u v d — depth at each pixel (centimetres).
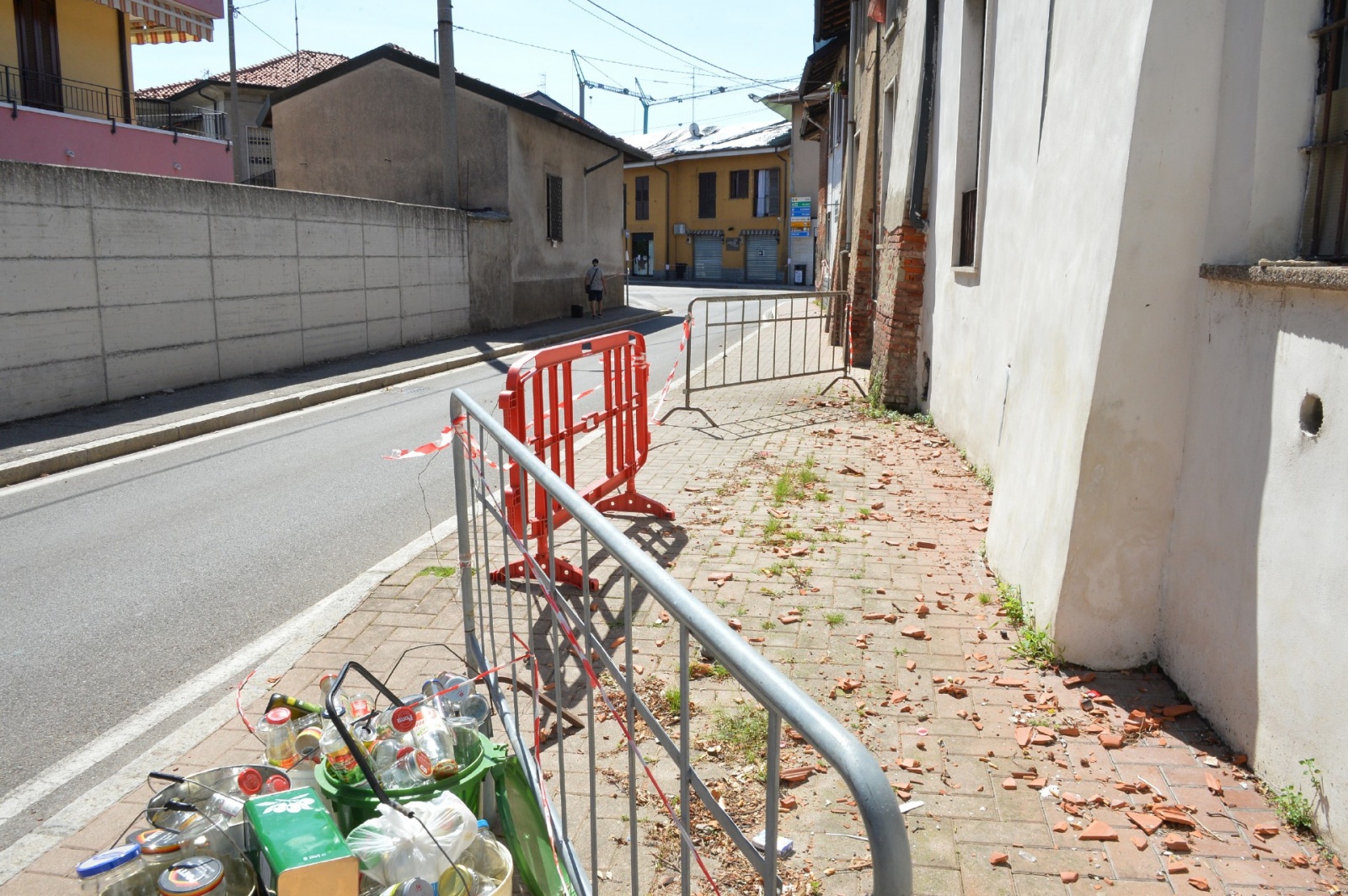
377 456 955
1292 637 321
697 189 5050
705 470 827
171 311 1253
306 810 248
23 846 324
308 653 469
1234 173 372
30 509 764
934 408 990
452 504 767
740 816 330
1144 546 422
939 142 973
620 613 505
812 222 4569
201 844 253
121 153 1912
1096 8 447
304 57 3506
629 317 2633
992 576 554
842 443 926
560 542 629
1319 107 348
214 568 614
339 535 685
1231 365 368
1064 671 431
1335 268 296
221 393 1252
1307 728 312
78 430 1008
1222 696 370
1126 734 377
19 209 1026
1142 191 395
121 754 390
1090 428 418
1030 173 655
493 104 2217
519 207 2309
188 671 463
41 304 1062
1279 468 331
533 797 308
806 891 291
